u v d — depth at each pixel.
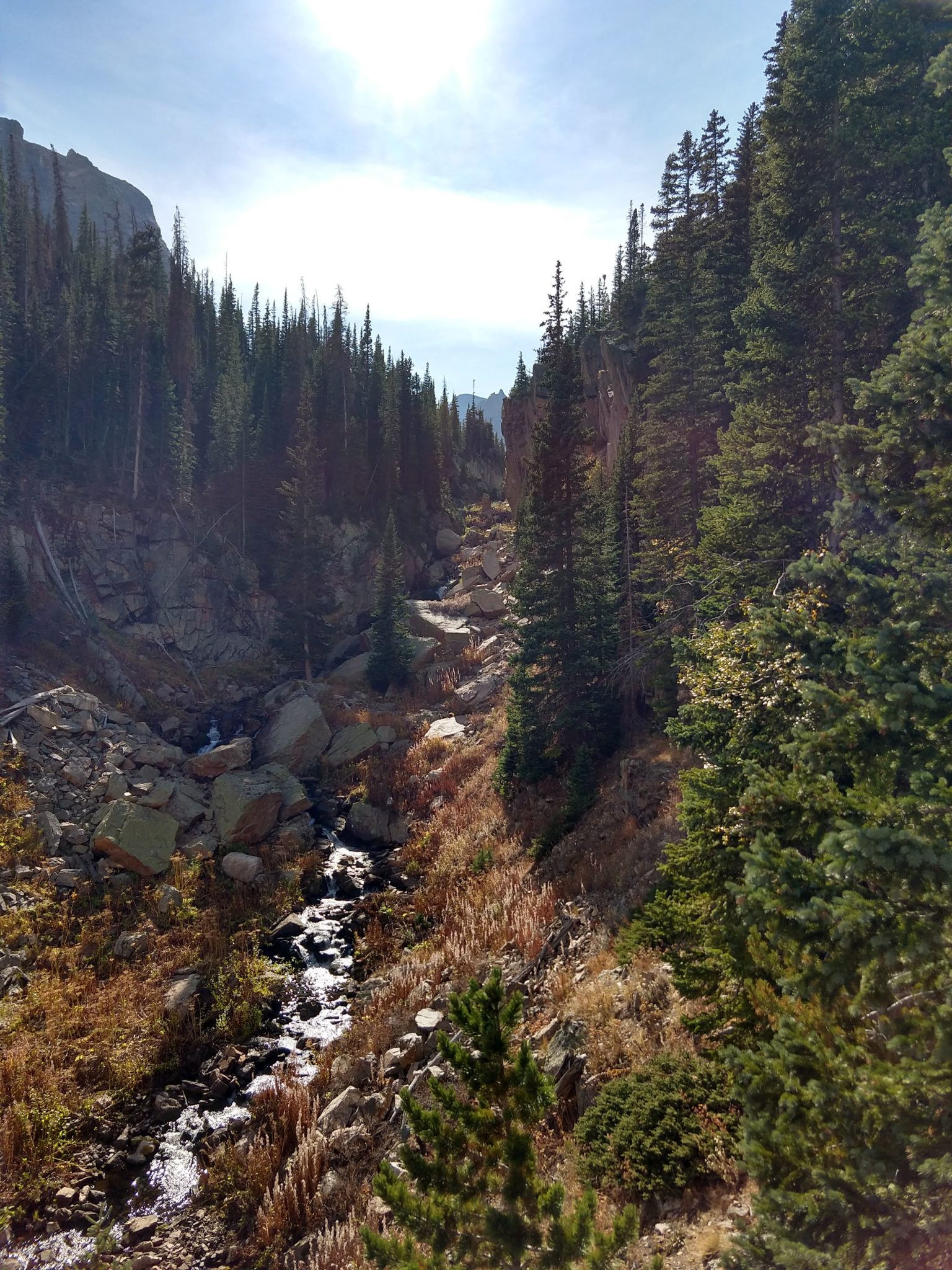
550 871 18.70
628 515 24.58
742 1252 5.04
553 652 24.16
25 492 39.53
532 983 13.76
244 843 24.52
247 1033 15.63
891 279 14.77
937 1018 4.52
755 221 21.42
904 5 13.70
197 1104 13.64
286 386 59.91
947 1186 4.12
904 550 7.42
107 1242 10.45
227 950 18.80
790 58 14.77
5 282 44.12
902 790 6.14
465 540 65.31
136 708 34.44
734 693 9.71
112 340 48.88
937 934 4.86
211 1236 10.73
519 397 63.78
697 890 8.91
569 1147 8.59
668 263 31.33
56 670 32.56
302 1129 12.31
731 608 14.65
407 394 68.75
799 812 6.80
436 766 30.73
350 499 58.34
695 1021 8.04
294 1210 10.59
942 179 14.46
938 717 5.59
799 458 15.96
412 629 45.97
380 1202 10.12
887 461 7.73
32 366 41.94
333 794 29.95
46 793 23.34
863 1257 4.14
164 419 47.47
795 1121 4.98
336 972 18.27
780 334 15.36
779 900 5.69
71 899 19.92
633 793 18.73
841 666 6.65
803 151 15.27
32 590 35.62
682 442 24.31
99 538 41.53
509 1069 5.79
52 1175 11.81
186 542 45.41
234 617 45.47
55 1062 14.16
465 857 23.03
